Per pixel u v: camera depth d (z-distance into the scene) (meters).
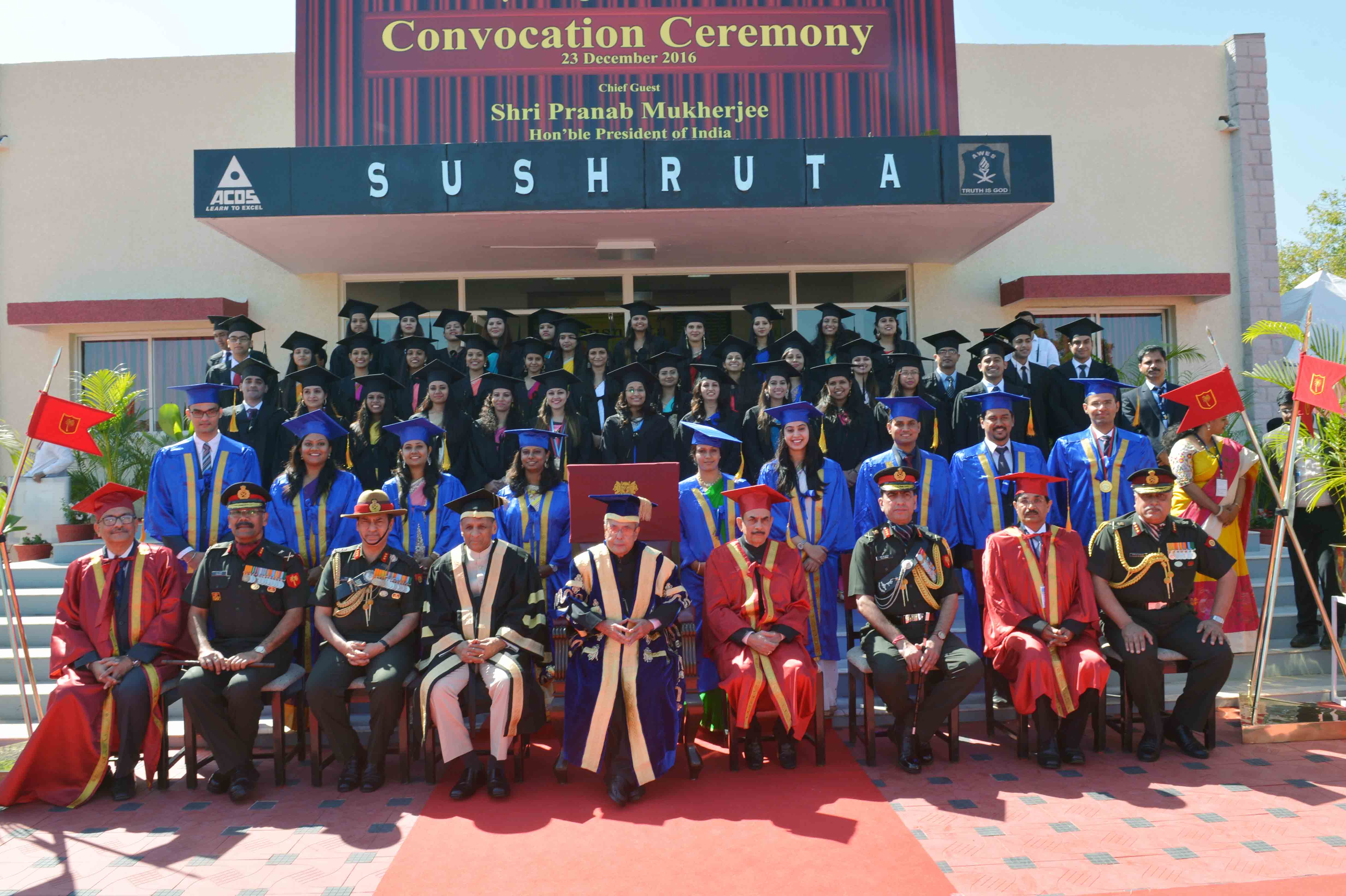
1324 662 6.18
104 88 9.80
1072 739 4.66
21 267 9.73
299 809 4.23
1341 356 6.44
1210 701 4.75
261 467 6.83
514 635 4.57
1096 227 9.99
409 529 5.48
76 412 4.97
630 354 8.12
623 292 10.05
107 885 3.47
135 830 4.01
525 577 4.71
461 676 4.48
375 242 8.46
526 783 4.53
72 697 4.40
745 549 4.82
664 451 6.59
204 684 4.44
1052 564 4.79
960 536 5.67
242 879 3.50
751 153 7.63
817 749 4.71
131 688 4.44
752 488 4.76
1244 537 5.79
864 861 3.54
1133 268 9.99
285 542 5.41
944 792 4.27
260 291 9.77
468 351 7.64
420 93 8.82
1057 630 4.72
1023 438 6.64
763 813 4.05
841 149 7.66
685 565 5.29
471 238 8.41
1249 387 9.84
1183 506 5.54
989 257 9.95
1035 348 8.67
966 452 5.75
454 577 4.66
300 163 7.51
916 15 9.02
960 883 3.34
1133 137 10.05
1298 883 3.30
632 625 4.43
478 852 3.69
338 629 4.78
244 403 7.25
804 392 7.29
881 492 5.33
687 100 8.93
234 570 4.78
